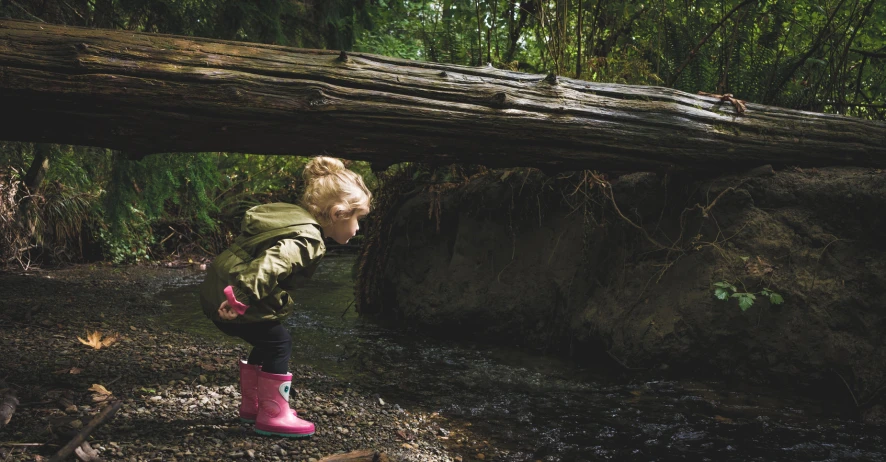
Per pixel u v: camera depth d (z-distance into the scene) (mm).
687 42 4961
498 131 3367
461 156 3430
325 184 2684
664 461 2727
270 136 3088
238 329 2596
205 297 2539
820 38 4727
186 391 3113
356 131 3166
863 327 3441
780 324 3604
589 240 4363
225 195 9469
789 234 3701
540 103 3438
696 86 4887
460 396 3520
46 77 2678
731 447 2867
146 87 2805
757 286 3633
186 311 5309
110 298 5645
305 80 3053
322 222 2721
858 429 3072
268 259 2387
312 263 2584
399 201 5457
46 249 7277
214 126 2973
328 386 3508
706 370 3803
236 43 3066
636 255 4160
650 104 3652
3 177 6766
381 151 3289
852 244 3607
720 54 5000
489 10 5660
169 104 2855
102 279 6625
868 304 3465
